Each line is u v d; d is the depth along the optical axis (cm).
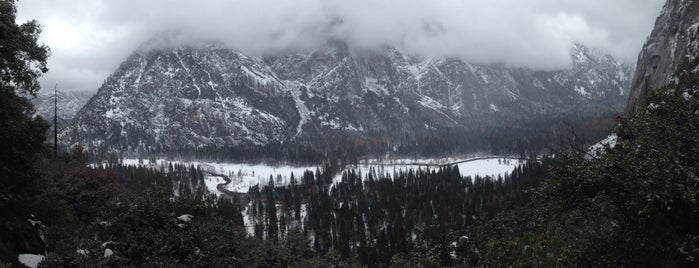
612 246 2173
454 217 16138
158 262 2784
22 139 2647
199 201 4441
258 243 4191
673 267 2002
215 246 3453
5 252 2234
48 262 2389
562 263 2423
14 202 2633
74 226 3195
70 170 4731
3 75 2764
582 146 2873
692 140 1950
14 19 2755
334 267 4469
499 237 3559
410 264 4106
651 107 2338
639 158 2067
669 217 2062
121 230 3244
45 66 2995
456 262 3597
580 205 2389
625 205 2084
